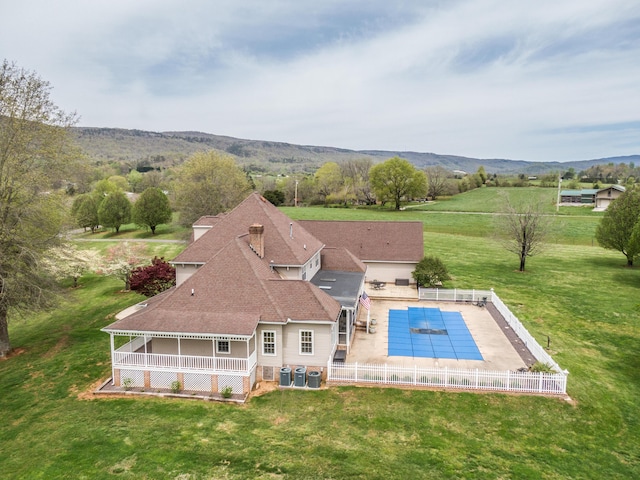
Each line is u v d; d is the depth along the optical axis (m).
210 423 20.48
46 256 33.69
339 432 19.59
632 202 54.38
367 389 23.55
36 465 17.52
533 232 52.75
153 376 24.27
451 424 20.27
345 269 39.34
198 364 23.95
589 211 103.75
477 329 32.81
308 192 139.50
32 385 25.36
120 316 38.16
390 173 113.31
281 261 31.20
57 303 33.09
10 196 30.11
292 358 25.22
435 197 145.88
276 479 16.30
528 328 34.25
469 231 86.19
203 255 32.91
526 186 173.62
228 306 25.25
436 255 63.22
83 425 20.55
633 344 31.39
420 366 26.25
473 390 23.17
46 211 32.34
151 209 80.94
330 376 24.50
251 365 24.19
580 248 69.06
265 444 18.64
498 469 17.11
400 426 20.08
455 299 40.03
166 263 40.78
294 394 23.34
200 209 69.31
